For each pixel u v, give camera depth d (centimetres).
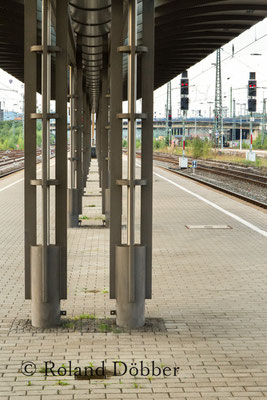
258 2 1209
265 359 621
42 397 523
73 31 1311
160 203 2186
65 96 735
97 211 1920
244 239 1403
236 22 1368
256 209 2011
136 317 729
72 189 1584
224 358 623
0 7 1161
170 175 3794
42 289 723
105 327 726
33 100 734
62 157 740
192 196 2448
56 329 720
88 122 3278
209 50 1744
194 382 559
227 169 4394
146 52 734
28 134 737
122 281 726
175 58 1905
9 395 526
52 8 906
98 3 967
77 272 1039
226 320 762
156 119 15600
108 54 1572
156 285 948
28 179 742
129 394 531
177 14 1254
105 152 1780
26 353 634
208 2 1181
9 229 1538
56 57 730
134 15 713
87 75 2223
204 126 15288
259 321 758
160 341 677
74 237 1423
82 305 828
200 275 1023
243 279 995
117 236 747
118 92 738
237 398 524
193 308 817
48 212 746
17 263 1114
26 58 729
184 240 1385
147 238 749
